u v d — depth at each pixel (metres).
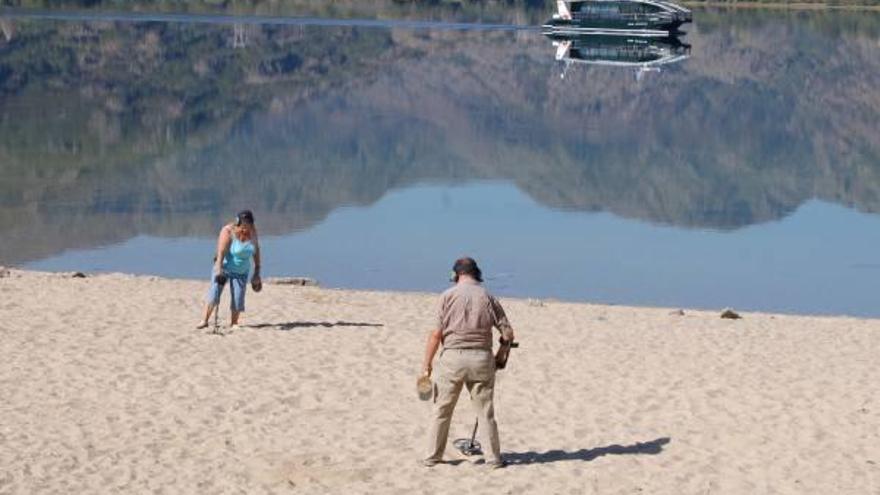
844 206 80.06
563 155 112.81
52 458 23.67
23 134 98.50
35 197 69.56
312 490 22.34
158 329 34.19
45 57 167.38
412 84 163.50
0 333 33.12
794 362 32.84
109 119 112.50
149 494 21.98
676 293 50.34
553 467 23.70
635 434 25.91
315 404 27.69
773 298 50.12
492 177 84.75
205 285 41.91
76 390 28.19
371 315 37.44
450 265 54.03
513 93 159.00
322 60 189.12
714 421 26.91
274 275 50.59
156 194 72.94
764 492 22.58
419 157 97.62
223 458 24.00
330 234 61.16
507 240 60.91
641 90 170.00
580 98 155.88
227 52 189.75
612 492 22.44
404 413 27.06
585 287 50.78
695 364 32.16
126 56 176.25
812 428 26.47
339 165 90.31
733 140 133.38
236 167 88.25
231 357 31.42
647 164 112.12
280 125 116.94
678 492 22.50
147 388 28.53
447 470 23.45
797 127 148.50
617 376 30.64
